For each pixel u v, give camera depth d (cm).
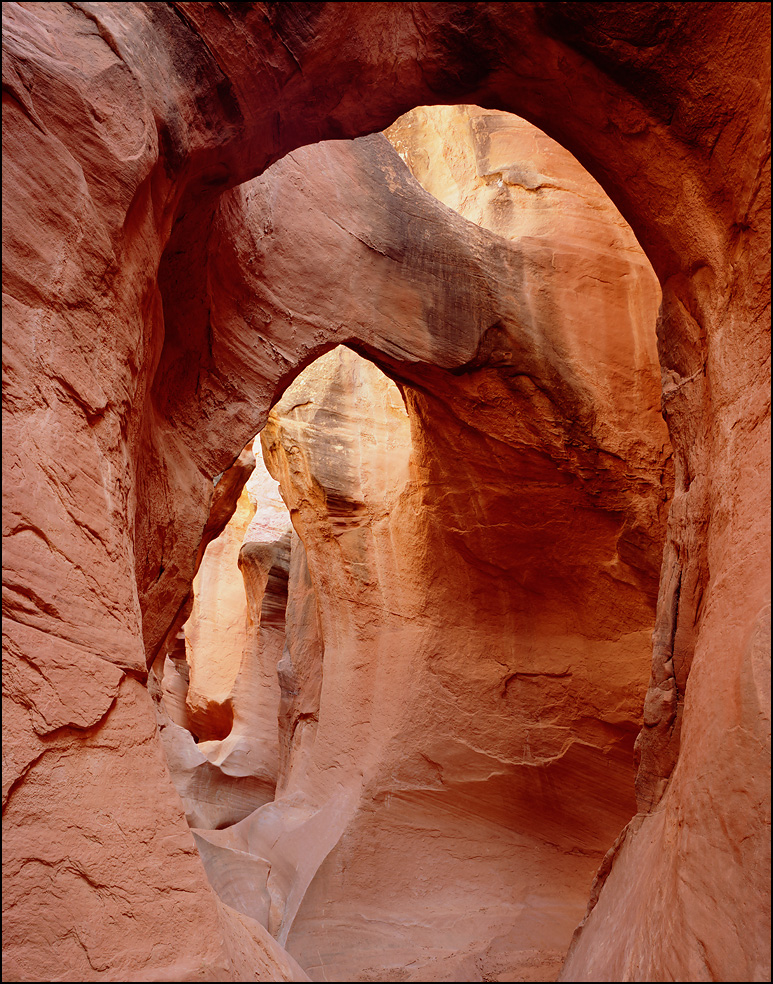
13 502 223
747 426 304
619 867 376
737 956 199
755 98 317
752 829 211
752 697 230
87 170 287
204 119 363
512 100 422
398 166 700
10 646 212
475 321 680
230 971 231
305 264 591
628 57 359
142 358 357
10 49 258
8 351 234
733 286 342
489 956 598
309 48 370
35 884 200
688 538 373
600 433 701
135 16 327
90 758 231
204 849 609
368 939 633
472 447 729
